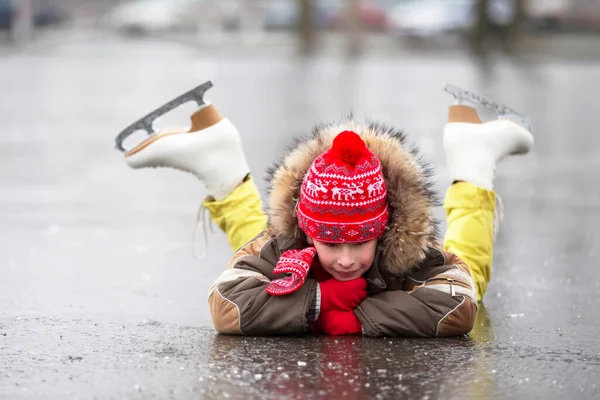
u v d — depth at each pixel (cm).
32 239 696
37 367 382
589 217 811
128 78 2505
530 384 362
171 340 421
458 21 4194
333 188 389
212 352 399
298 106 1772
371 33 4603
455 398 344
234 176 484
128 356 396
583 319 471
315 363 381
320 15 4622
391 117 1595
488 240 473
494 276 578
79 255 640
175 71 2780
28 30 4056
